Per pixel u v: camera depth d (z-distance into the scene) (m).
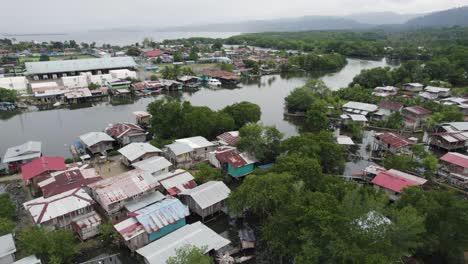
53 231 36.00
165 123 70.12
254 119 77.50
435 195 36.28
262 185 39.41
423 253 35.34
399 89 128.62
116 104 111.75
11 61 182.62
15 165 58.34
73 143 73.81
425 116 84.50
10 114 99.69
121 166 60.09
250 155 58.59
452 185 53.12
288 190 38.81
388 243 27.50
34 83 132.88
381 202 33.12
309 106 93.75
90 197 43.50
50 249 33.41
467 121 83.62
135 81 137.12
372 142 74.69
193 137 67.12
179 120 70.88
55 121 91.81
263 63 197.12
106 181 46.41
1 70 153.75
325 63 194.12
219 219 44.97
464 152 68.06
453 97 107.88
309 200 34.03
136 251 34.69
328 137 59.81
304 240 30.50
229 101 114.81
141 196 45.72
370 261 24.89
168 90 134.12
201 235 36.78
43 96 110.31
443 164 58.41
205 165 54.91
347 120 85.12
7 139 77.44
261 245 39.47
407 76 140.50
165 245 34.84
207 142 65.00
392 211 31.94
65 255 34.53
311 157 51.97
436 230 33.09
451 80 141.12
